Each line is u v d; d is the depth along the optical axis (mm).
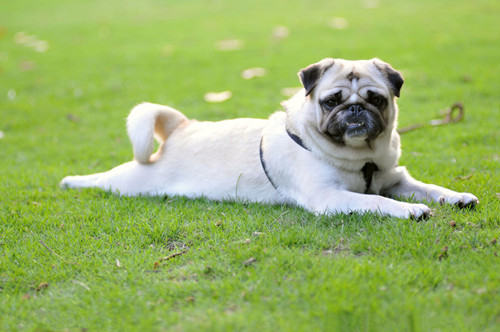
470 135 8320
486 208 5336
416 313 3627
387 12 20312
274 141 5984
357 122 5227
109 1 27984
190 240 5180
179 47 16922
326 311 3705
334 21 19094
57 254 5016
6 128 10797
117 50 17109
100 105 12023
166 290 4195
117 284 4410
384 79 5594
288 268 4352
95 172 7863
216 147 6410
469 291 3879
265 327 3623
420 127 8867
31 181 7398
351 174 5742
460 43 14773
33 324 3953
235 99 11625
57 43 18734
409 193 5957
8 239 5434
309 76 5594
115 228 5523
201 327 3670
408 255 4438
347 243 4801
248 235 5109
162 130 6887
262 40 17000
